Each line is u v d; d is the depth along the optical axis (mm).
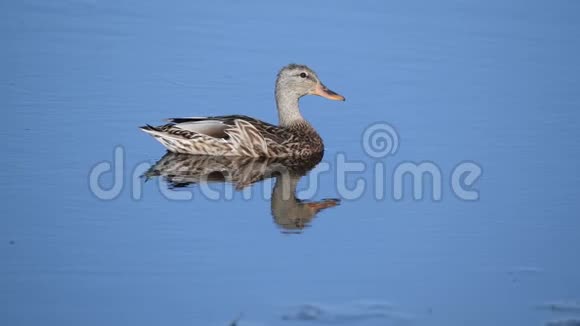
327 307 16406
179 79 29109
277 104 27047
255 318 15938
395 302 16750
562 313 16578
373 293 17031
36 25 32406
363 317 16141
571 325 16156
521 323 16219
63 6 34281
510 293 17281
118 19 33344
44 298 16422
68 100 26953
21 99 26781
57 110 26250
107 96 27484
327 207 21359
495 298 17078
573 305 16891
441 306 16656
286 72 26688
